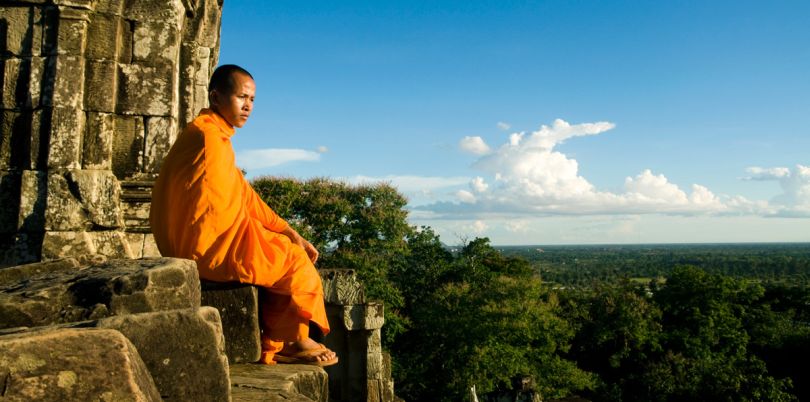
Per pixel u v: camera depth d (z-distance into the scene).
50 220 5.42
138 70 5.99
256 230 3.37
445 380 26.72
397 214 27.08
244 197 3.76
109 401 1.45
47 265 3.35
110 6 5.88
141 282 2.32
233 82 3.62
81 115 5.66
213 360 2.00
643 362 35.56
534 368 26.30
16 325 2.15
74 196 5.51
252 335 3.28
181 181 3.27
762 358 38.59
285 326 3.40
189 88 6.86
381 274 25.42
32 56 5.66
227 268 3.21
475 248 33.19
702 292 38.47
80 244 5.45
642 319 35.53
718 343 37.50
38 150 5.57
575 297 42.19
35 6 5.70
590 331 37.56
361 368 8.00
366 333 8.02
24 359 1.40
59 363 1.43
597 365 38.00
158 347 1.91
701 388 29.62
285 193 25.92
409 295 30.70
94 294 2.30
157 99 6.02
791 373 35.97
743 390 29.20
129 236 5.84
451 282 29.44
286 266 3.39
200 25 7.01
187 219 3.21
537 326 26.62
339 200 26.38
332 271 8.12
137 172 5.91
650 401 31.11
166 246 3.34
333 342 8.06
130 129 5.94
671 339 36.09
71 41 5.66
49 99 5.60
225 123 3.66
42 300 2.23
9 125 5.65
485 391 24.61
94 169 5.68
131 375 1.50
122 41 5.98
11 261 5.41
